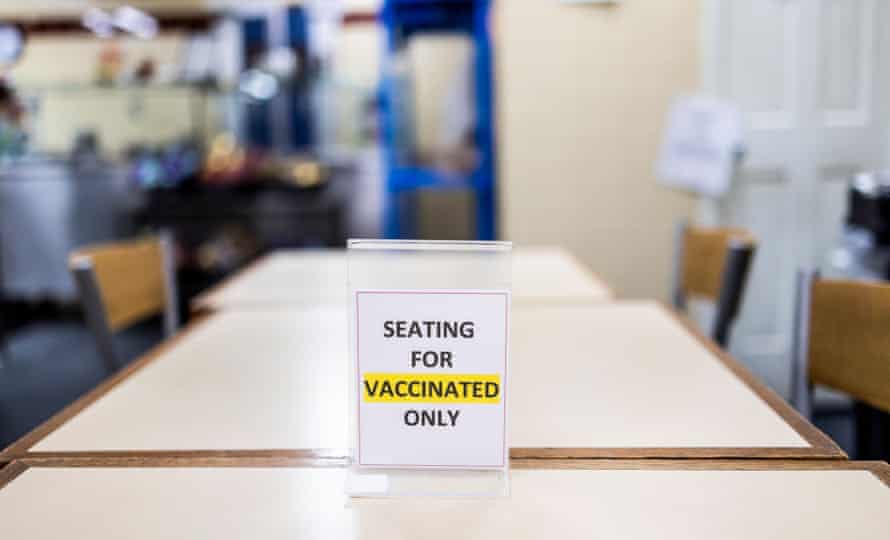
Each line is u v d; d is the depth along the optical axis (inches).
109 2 209.9
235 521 30.4
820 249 124.7
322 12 208.1
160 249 80.4
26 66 212.8
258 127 214.2
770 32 120.9
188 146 211.2
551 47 123.7
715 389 45.4
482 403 33.1
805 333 56.5
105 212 198.7
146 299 77.4
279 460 36.0
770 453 36.3
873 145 122.6
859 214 99.3
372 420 33.2
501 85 125.5
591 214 127.3
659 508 31.2
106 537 29.3
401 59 144.5
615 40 123.1
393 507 31.5
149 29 213.6
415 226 154.1
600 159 125.9
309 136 213.2
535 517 30.6
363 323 33.1
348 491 32.5
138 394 45.5
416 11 127.4
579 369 49.4
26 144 202.7
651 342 55.6
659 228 127.0
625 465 35.2
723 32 120.6
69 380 146.9
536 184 126.7
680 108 123.5
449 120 137.6
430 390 33.1
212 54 210.8
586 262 128.3
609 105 124.5
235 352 54.1
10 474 34.7
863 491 32.4
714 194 123.3
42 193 198.4
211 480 33.9
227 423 40.8
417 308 32.9
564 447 37.2
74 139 212.8
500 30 124.6
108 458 36.4
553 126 125.4
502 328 32.9
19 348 169.2
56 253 200.5
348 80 207.8
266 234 197.0
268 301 73.3
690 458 35.9
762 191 124.3
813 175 123.2
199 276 197.2
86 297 64.7
